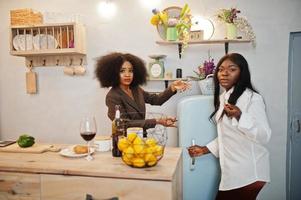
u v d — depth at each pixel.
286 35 2.51
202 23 2.59
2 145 1.99
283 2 2.50
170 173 1.39
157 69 2.60
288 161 2.63
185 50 2.68
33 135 3.10
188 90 2.68
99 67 2.22
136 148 1.45
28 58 3.01
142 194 1.39
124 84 2.18
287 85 2.54
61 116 3.02
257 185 1.89
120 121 1.79
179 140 2.31
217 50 2.64
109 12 2.83
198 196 2.29
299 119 2.58
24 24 2.70
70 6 2.91
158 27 2.55
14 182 1.56
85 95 2.95
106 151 1.85
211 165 2.28
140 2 2.77
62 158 1.70
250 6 2.55
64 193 1.49
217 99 2.13
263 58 2.55
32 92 3.03
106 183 1.43
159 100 2.40
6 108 3.15
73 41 2.68
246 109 1.82
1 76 3.13
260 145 1.92
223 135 2.03
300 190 2.63
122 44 2.83
